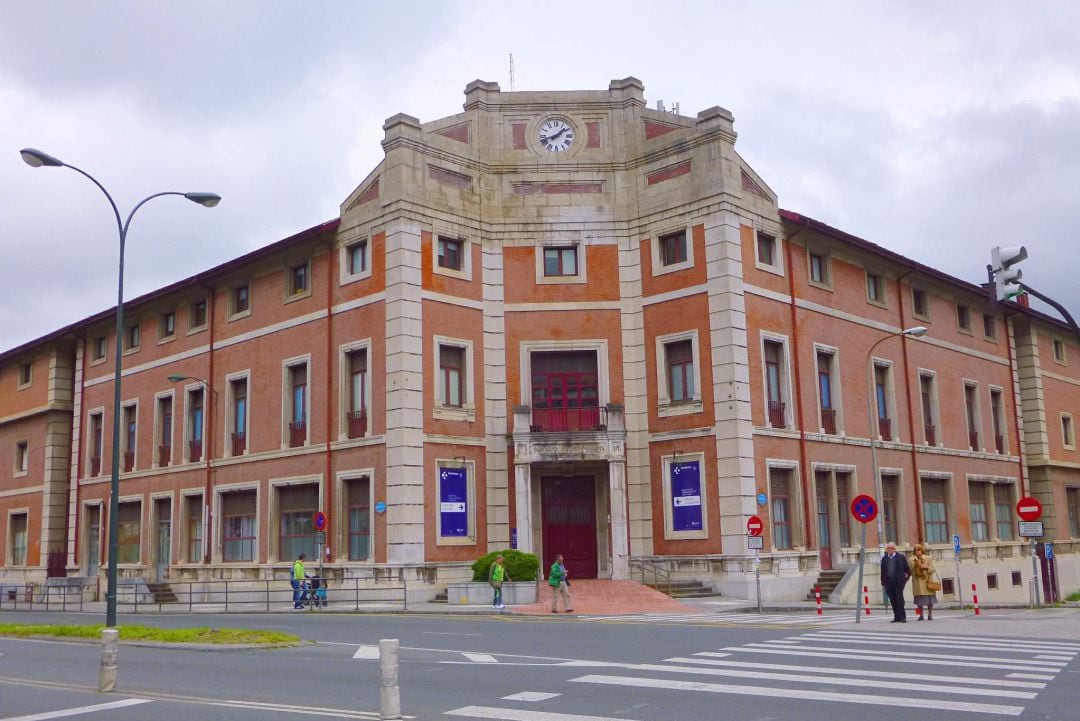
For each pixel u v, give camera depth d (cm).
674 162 3319
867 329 3759
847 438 3528
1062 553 4694
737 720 949
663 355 3266
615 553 3127
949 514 4050
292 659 1530
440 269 3262
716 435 3095
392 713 989
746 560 2981
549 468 3291
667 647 1593
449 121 3444
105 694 1224
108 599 1841
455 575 3106
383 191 3256
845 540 3484
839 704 1023
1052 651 1496
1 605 3862
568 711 1010
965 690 1105
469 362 3288
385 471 3105
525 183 3453
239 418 3759
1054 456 4800
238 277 3816
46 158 1950
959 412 4244
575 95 3491
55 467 4681
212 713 1057
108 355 4519
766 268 3303
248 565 3550
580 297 3375
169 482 3997
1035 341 4834
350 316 3319
